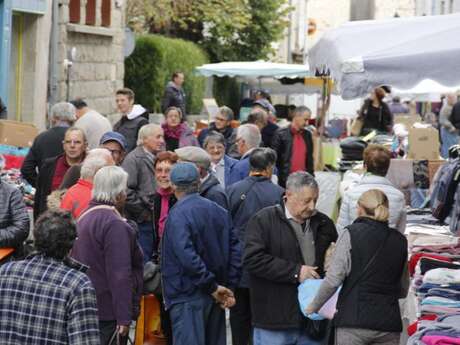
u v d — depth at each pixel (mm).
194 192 15883
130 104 26047
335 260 13906
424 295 14680
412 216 21781
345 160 29719
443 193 20125
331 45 16094
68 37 39438
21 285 11328
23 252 16422
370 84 14352
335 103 58781
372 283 13797
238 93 63500
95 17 41750
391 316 13805
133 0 56188
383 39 15836
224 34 62219
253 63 50281
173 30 62531
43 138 20984
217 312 16047
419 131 25031
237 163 20828
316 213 15203
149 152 19672
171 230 15672
